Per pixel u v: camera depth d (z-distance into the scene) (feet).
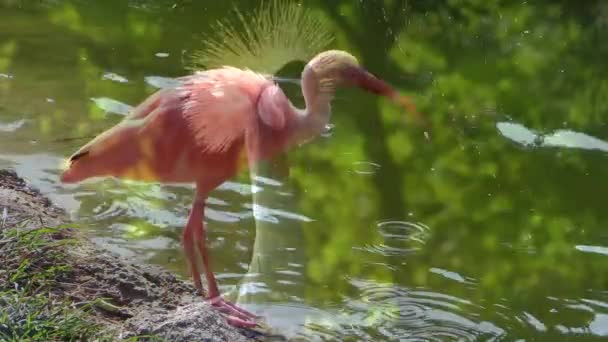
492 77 50.65
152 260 32.76
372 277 32.78
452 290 32.19
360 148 41.98
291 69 47.73
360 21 55.77
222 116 29.58
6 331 25.49
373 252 34.32
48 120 41.73
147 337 26.50
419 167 40.65
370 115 45.03
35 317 26.14
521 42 55.93
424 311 30.86
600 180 39.99
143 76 47.24
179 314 27.76
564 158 41.88
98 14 55.93
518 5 60.90
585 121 45.50
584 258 34.45
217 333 27.45
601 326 30.42
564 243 35.32
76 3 57.57
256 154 30.58
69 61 48.62
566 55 54.19
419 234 35.65
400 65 51.52
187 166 30.25
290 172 39.52
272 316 30.19
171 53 50.42
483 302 31.53
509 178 40.04
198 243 30.86
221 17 55.72
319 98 30.99
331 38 34.35
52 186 36.58
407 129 43.93
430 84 49.29
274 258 33.58
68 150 39.17
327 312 30.60
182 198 37.09
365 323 30.09
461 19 58.29
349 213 36.73
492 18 59.06
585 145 43.21
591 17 59.41
